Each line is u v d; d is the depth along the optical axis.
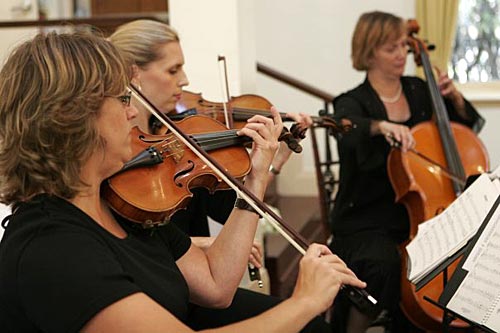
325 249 1.55
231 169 1.91
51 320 1.28
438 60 5.34
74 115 1.35
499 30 5.40
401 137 2.71
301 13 5.39
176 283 1.58
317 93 4.33
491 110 5.31
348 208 2.92
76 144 1.37
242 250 1.76
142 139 1.93
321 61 5.41
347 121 2.69
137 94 1.86
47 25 3.74
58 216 1.37
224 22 3.00
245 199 1.74
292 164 5.35
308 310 1.42
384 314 2.67
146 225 1.61
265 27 5.45
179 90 2.28
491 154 5.34
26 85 1.37
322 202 3.07
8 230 1.39
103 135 1.41
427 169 2.77
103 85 1.38
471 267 1.57
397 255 2.70
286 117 2.51
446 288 1.58
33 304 1.29
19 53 1.41
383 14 3.00
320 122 2.61
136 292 1.29
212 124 2.20
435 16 5.27
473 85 5.47
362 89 3.03
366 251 2.69
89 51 1.40
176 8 3.03
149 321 1.26
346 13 5.33
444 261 1.67
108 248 1.41
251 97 2.62
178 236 1.76
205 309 1.92
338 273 1.48
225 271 1.75
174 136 1.94
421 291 2.49
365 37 2.97
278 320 1.39
